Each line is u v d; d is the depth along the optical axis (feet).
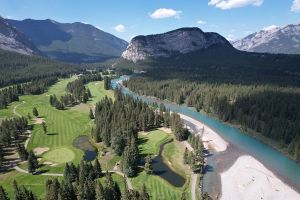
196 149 468.75
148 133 580.71
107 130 515.50
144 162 449.06
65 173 373.20
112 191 316.81
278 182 401.90
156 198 352.69
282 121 558.97
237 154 492.54
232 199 359.25
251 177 410.93
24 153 448.65
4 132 509.76
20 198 298.15
